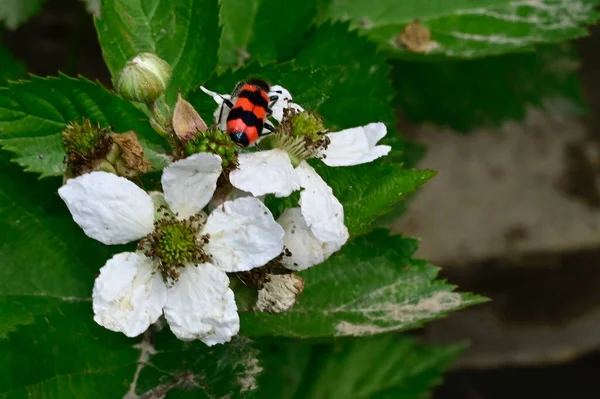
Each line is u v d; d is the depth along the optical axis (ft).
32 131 0.88
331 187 0.87
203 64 0.93
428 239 1.69
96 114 0.89
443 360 1.31
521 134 1.76
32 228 0.92
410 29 1.12
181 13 0.93
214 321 0.83
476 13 1.13
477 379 1.74
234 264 0.83
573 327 1.74
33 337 0.87
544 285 1.74
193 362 0.89
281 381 1.22
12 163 0.91
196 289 0.83
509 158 1.75
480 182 1.73
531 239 1.72
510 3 1.13
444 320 1.74
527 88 1.36
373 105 1.01
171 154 0.88
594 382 1.74
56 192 0.92
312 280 0.94
